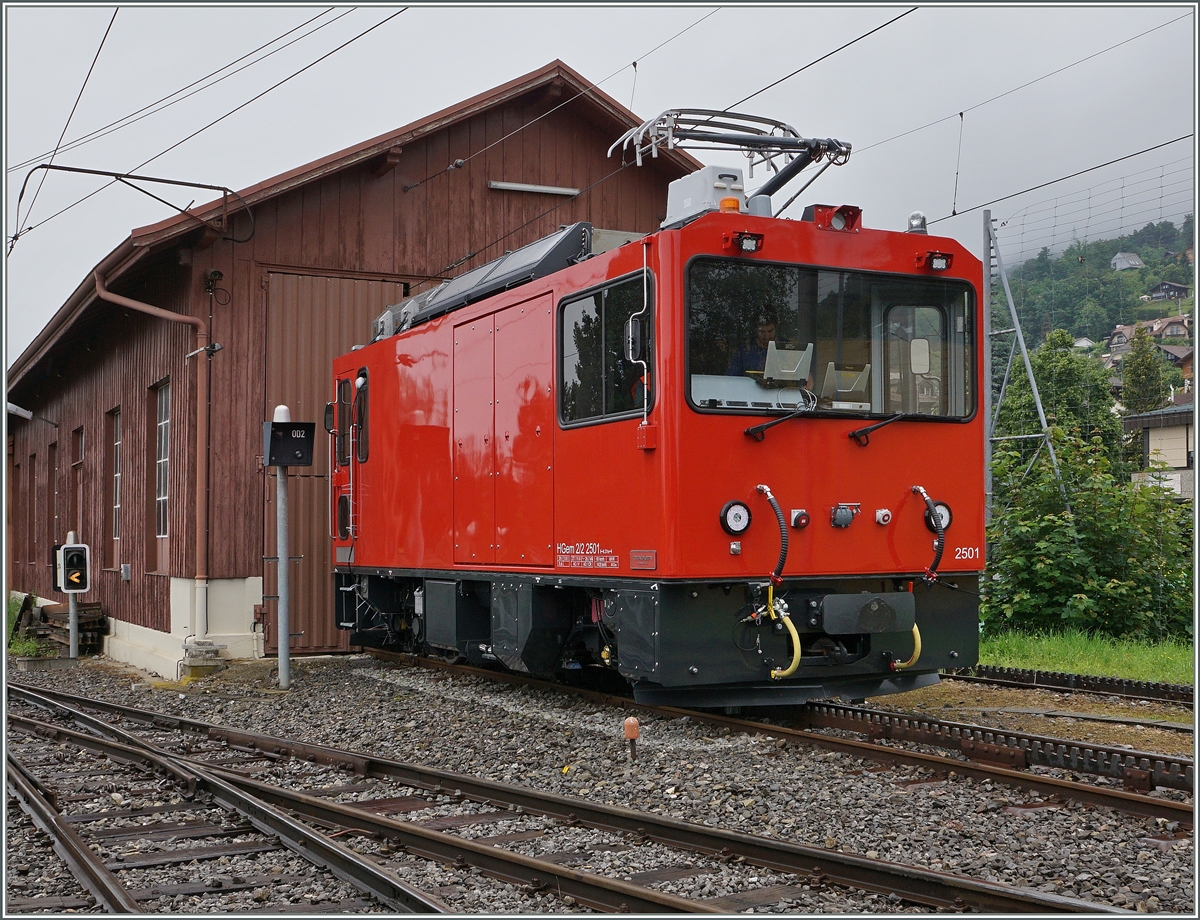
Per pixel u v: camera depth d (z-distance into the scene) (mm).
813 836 5551
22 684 14484
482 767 7645
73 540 17891
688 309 7570
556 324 8852
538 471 9055
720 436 7590
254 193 14141
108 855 5590
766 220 7883
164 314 14000
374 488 12500
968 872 4930
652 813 6016
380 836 5695
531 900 4664
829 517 7930
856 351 8156
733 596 7699
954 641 8469
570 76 16172
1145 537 13680
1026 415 27328
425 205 15805
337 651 14938
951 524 8414
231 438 14391
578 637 9484
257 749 8688
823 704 9172
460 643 10562
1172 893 4582
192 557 14258
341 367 13648
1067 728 8477
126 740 9195
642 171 17203
